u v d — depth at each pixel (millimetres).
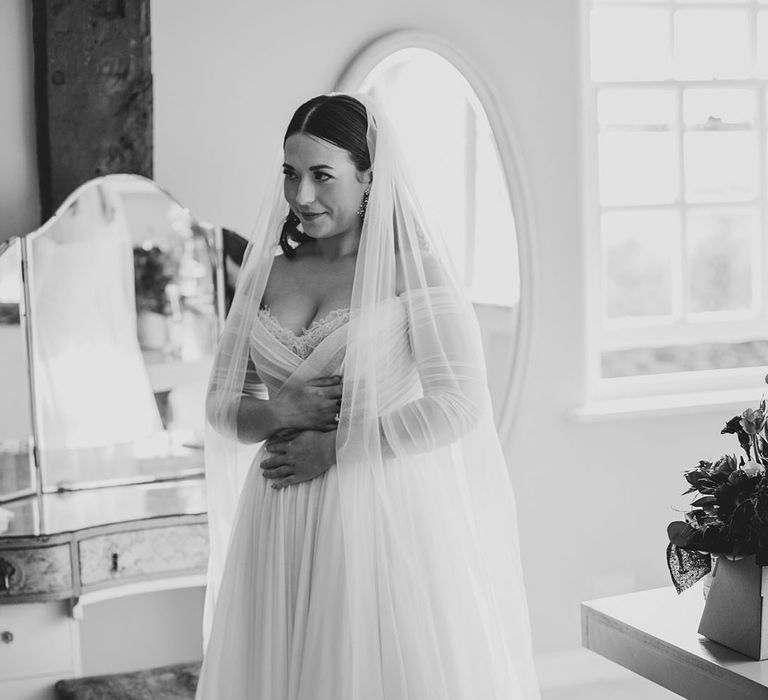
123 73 3031
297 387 2086
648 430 3688
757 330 3998
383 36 3285
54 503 2932
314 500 2033
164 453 3154
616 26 3805
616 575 3686
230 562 2123
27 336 2979
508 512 2211
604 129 3805
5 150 3010
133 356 3098
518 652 2221
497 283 3488
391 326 2062
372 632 1951
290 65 3230
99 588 2723
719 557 1955
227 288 3172
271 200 2250
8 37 2980
